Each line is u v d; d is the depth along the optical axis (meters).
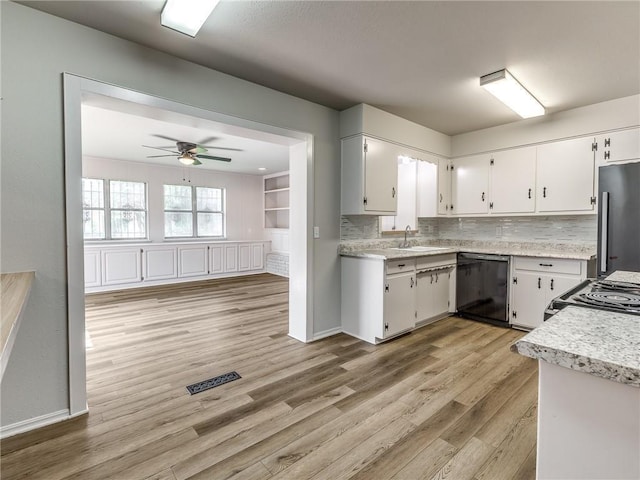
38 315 1.85
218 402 2.12
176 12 1.73
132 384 2.36
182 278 6.55
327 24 1.93
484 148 3.96
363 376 2.48
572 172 3.30
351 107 3.27
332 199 3.38
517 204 3.69
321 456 1.64
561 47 2.16
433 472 1.53
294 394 2.22
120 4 1.76
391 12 1.81
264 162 6.25
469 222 4.44
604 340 0.75
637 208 2.34
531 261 3.36
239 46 2.17
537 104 3.00
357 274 3.32
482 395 2.20
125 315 4.15
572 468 0.71
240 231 7.81
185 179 6.91
